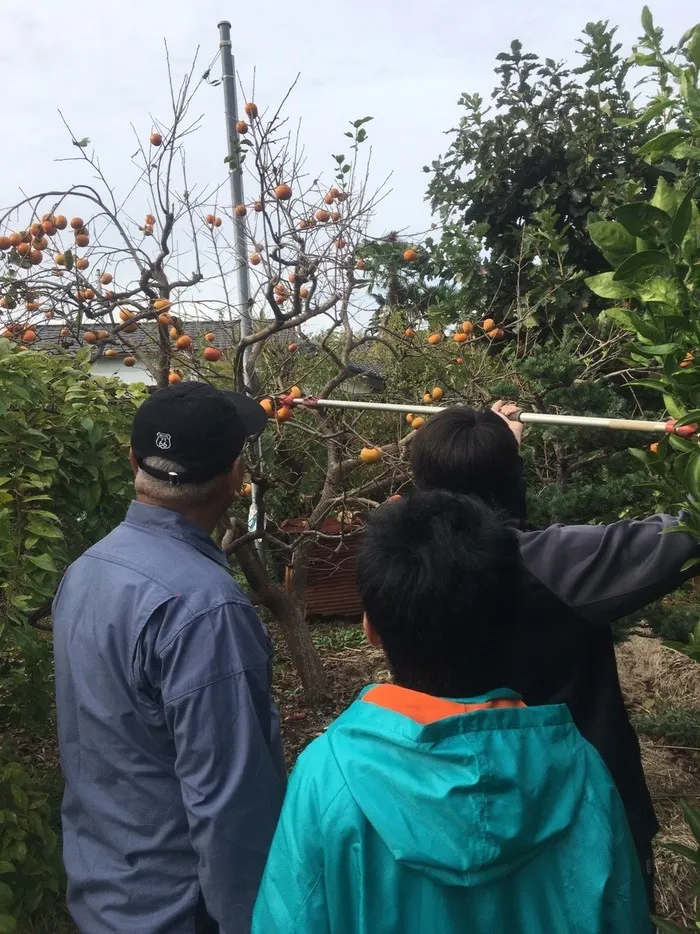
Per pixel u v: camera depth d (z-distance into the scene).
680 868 2.38
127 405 2.73
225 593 1.27
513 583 0.98
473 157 5.01
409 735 0.86
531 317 4.38
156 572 1.27
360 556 1.01
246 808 1.17
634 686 3.73
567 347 3.53
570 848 0.85
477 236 4.81
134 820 1.25
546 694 1.33
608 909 0.85
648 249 1.22
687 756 3.07
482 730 0.86
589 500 2.67
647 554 1.24
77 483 2.47
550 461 3.50
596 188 4.56
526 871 0.84
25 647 2.10
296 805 0.89
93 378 2.71
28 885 2.09
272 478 3.80
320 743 0.93
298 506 5.04
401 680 0.98
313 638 4.93
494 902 0.82
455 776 0.82
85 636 1.28
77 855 1.31
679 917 2.22
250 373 3.63
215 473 1.38
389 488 4.01
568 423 1.83
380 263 4.58
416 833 0.81
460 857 0.79
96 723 1.26
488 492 1.45
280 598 3.93
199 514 1.40
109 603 1.26
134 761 1.25
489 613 0.94
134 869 1.25
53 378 2.61
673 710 3.34
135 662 1.22
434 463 1.45
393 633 0.96
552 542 1.29
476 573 0.93
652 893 1.42
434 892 0.82
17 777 2.15
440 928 0.81
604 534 1.27
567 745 0.90
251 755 1.19
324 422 3.80
